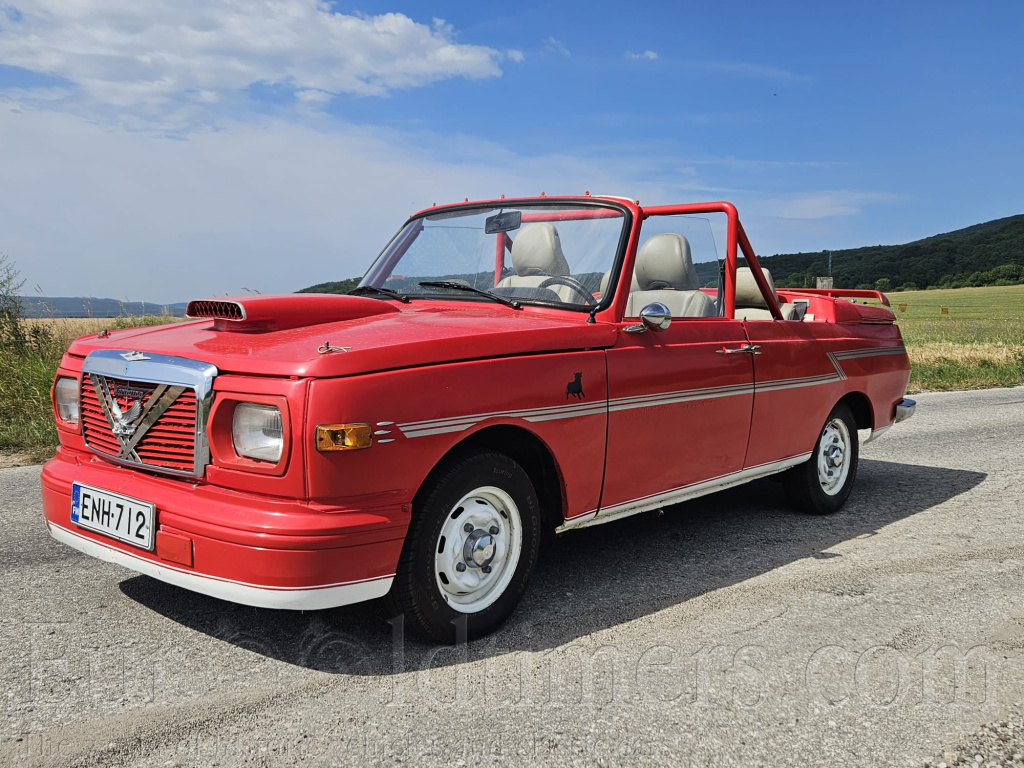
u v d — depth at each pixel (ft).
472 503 10.53
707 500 18.94
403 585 9.82
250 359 9.32
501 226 14.26
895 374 19.61
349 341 9.67
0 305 32.07
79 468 11.02
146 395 9.96
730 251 15.06
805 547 15.30
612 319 12.35
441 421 9.71
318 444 8.81
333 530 8.87
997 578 13.58
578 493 11.72
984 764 8.10
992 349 62.08
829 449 17.80
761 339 15.12
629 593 12.57
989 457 24.91
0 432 23.56
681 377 13.10
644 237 13.71
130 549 10.00
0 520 15.65
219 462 9.33
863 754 8.23
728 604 12.20
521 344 10.82
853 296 20.65
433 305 13.42
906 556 14.78
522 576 11.14
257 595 8.89
